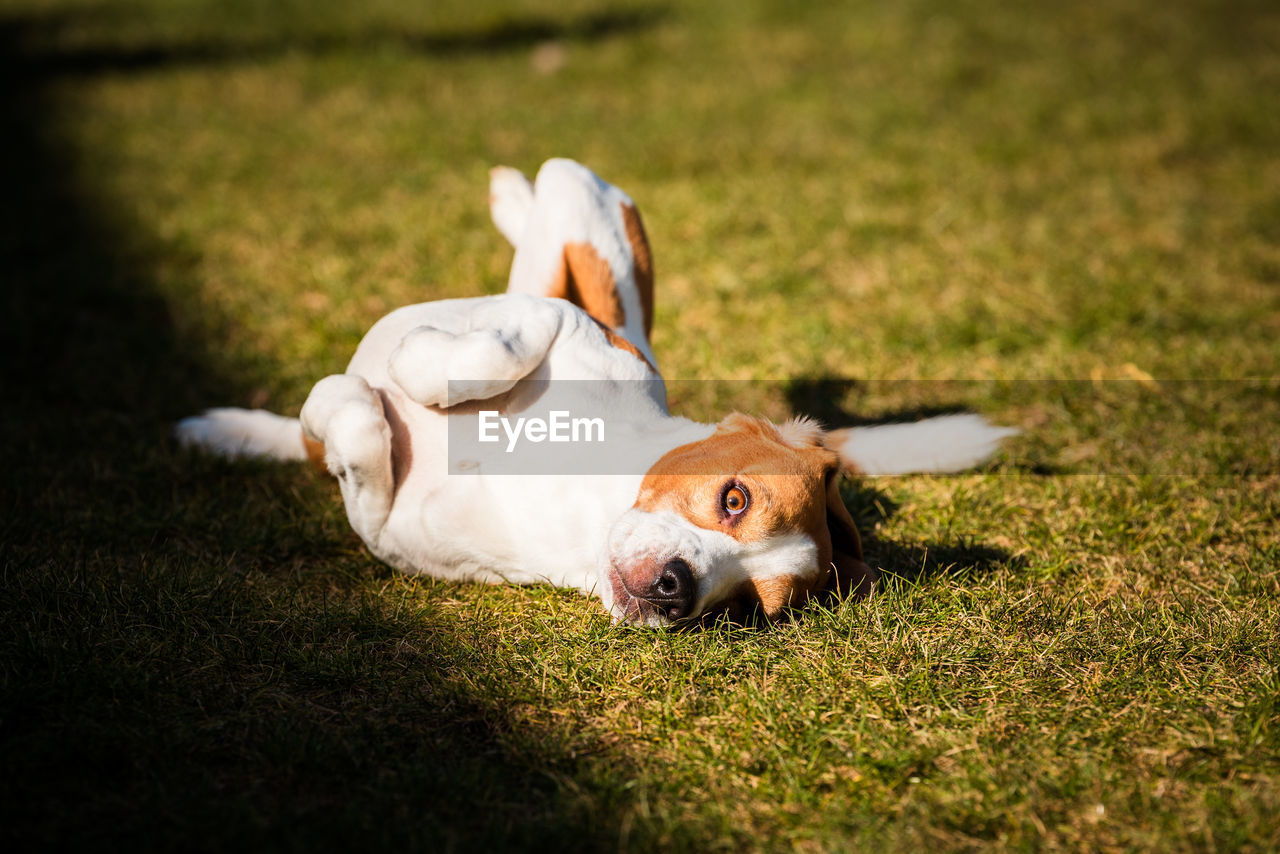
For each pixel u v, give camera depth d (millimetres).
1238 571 1795
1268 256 2844
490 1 6137
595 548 1626
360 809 1410
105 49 5086
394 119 3943
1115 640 1650
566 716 1543
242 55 4945
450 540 1676
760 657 1596
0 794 1396
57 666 1512
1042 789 1470
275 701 1533
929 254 2816
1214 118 4027
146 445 2000
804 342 2373
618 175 3357
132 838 1366
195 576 1679
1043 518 1912
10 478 1893
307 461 1987
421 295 2500
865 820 1435
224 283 2566
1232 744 1514
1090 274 2693
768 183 3275
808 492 1581
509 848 1383
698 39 5262
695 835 1414
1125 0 6258
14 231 2854
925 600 1702
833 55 4949
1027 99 4230
